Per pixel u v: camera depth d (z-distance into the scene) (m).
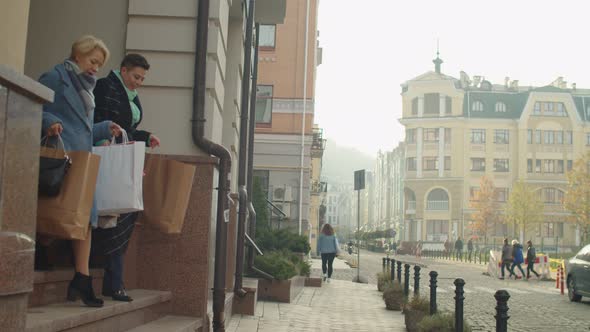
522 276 27.89
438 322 7.40
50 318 3.62
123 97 5.23
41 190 3.79
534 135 97.75
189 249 6.53
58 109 4.29
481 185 90.06
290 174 28.44
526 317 12.73
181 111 7.29
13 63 3.64
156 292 6.25
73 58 4.43
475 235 92.00
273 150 28.58
